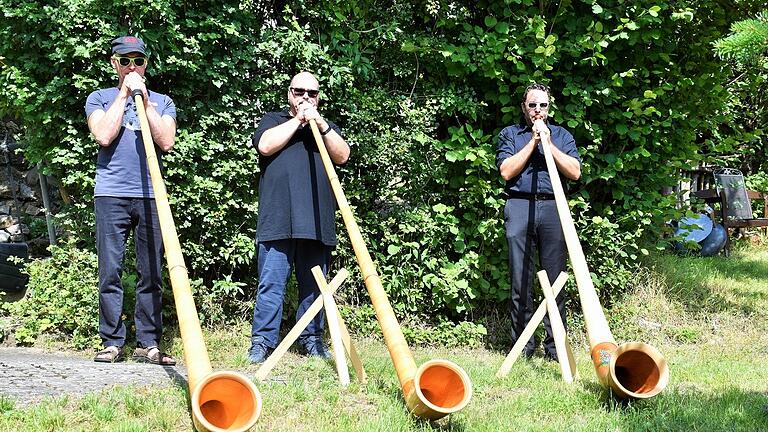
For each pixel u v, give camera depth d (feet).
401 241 20.56
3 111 19.12
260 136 16.21
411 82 20.92
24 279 21.80
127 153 15.44
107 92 15.71
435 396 11.22
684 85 21.95
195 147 18.66
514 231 18.11
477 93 21.42
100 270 15.56
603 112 21.57
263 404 11.85
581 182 21.88
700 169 37.63
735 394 13.99
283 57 19.69
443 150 20.83
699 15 22.34
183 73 18.76
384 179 20.65
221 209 19.13
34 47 17.84
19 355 16.52
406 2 20.68
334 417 11.61
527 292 18.25
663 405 12.83
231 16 19.02
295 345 17.80
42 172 18.58
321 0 19.95
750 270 31.78
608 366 12.62
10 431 10.09
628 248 22.61
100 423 10.62
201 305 19.29
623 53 21.63
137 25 17.66
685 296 24.43
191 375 9.80
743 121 39.09
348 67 19.83
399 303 20.70
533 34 20.44
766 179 41.04
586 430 11.48
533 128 17.10
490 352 20.12
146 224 15.65
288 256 16.49
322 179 16.49
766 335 22.30
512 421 12.00
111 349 15.61
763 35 8.23
